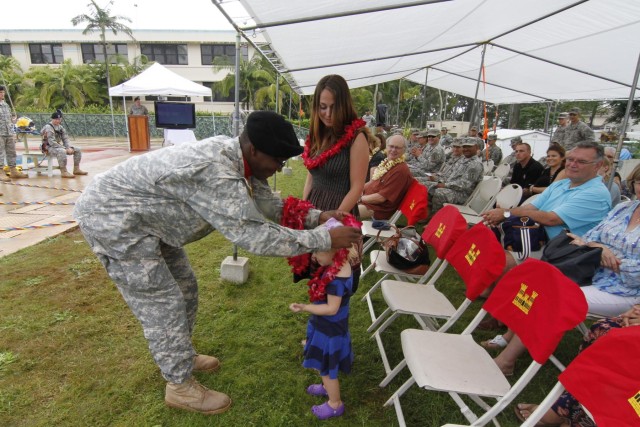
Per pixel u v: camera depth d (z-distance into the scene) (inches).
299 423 83.1
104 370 97.3
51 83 1025.5
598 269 102.0
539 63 288.0
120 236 70.5
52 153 331.3
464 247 93.9
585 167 119.2
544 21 197.6
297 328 117.6
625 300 95.1
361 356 105.6
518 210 128.4
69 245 178.9
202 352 105.6
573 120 320.5
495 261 81.4
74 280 144.5
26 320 117.3
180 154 68.1
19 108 981.8
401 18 166.9
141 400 88.0
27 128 363.6
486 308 80.2
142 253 72.9
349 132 88.2
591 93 355.6
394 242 118.3
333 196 93.3
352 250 80.0
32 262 159.0
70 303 128.0
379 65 287.9
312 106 94.3
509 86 404.5
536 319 66.7
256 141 68.6
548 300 65.5
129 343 108.2
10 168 320.5
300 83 297.9
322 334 80.0
